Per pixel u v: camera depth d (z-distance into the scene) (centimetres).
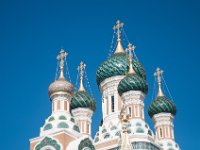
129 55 8012
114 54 8338
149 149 6800
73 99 7606
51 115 6750
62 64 7306
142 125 7038
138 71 8119
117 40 8600
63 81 7044
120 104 7744
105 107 7906
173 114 8194
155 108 8156
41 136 6400
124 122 4272
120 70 7981
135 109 7244
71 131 6419
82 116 7531
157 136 8006
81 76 8044
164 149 7806
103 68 8125
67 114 6788
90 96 7700
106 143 7094
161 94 8425
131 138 6800
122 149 4175
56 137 6288
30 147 6397
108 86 8006
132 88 7369
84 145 6156
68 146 6156
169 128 8044
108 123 7550
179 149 7944
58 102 6894
